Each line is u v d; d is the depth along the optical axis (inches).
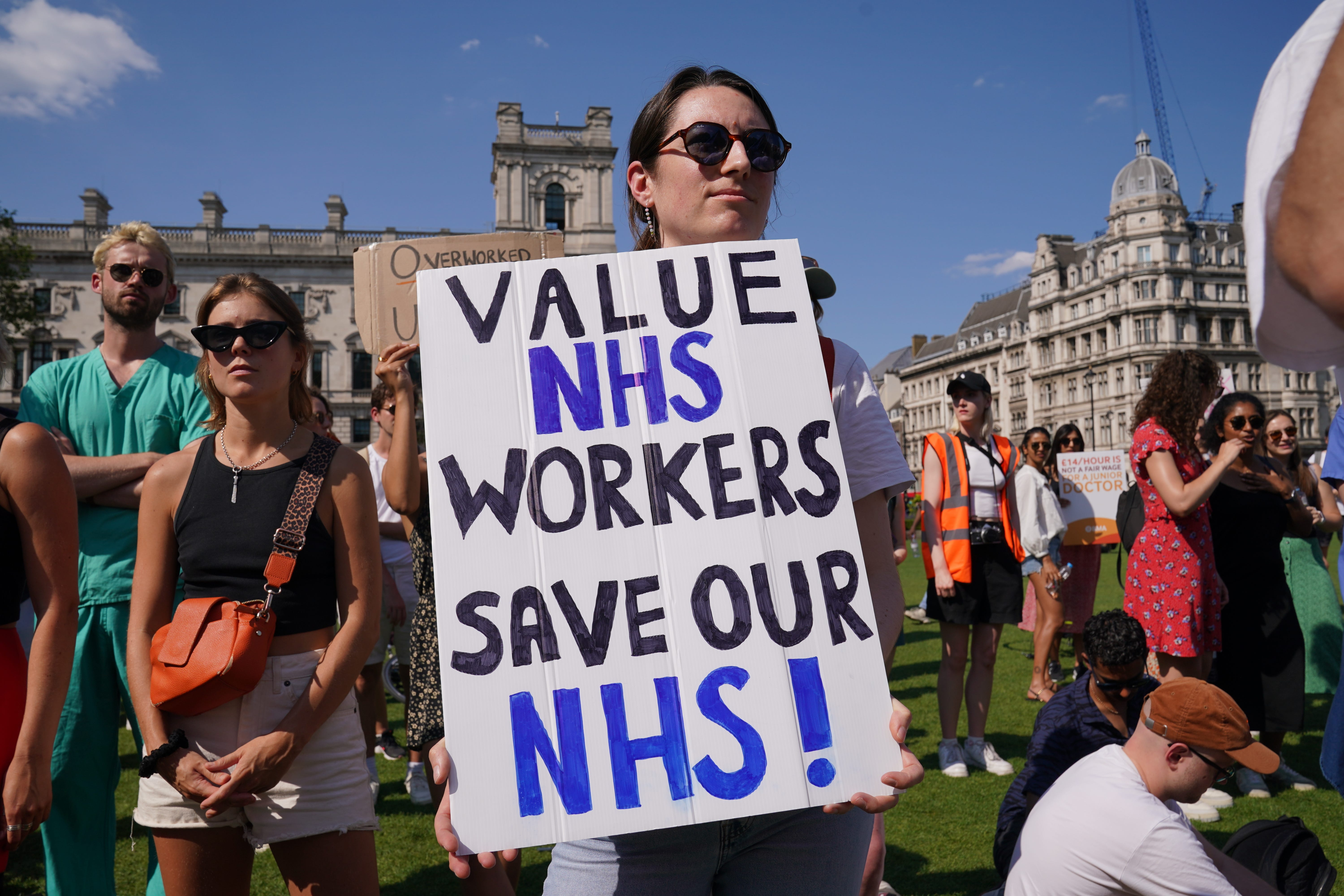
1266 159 27.3
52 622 77.2
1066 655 324.2
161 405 117.5
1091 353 2596.0
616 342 57.1
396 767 196.9
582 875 55.6
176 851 73.5
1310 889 95.0
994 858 110.0
